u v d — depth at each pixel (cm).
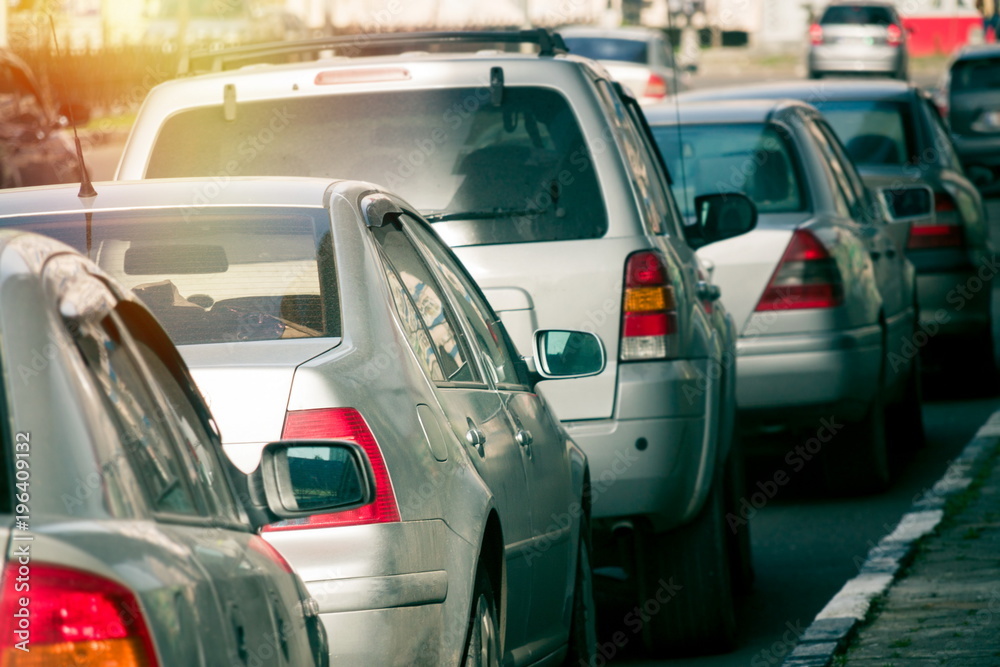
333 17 7500
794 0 11494
